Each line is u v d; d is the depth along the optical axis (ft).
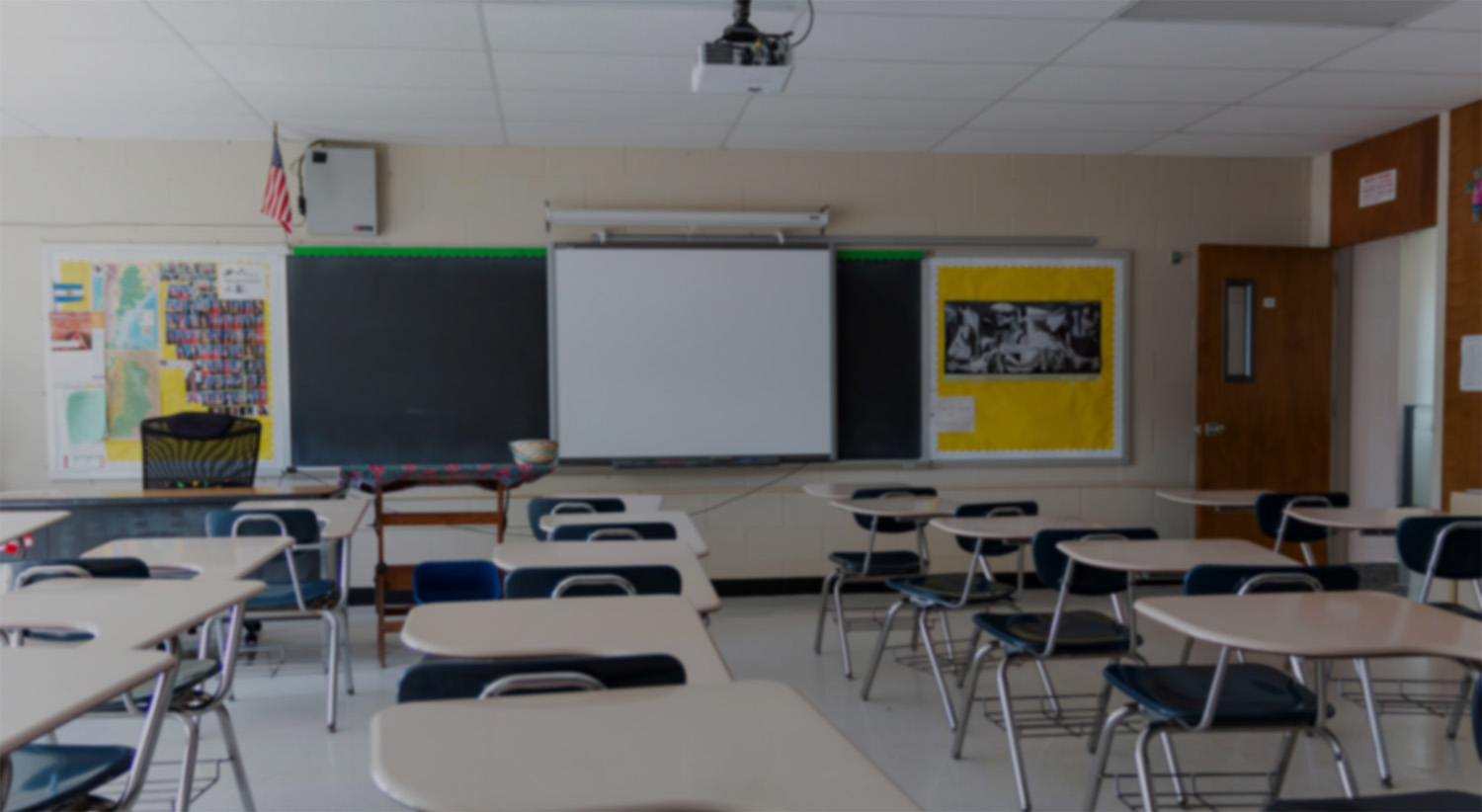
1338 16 13.03
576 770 3.95
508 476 14.76
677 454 19.22
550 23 12.92
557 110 16.70
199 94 15.62
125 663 5.42
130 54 13.87
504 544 10.37
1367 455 20.66
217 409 18.25
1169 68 14.99
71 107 16.17
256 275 18.29
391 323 18.61
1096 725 10.78
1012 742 9.70
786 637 16.30
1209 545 9.96
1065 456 20.22
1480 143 16.69
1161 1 12.50
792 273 19.40
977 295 19.94
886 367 19.81
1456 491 16.44
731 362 19.33
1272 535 14.53
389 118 17.03
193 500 14.87
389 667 14.69
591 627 6.80
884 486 15.89
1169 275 20.42
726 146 19.16
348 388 18.53
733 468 19.52
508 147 18.84
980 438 20.01
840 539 19.71
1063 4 12.53
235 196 18.20
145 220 18.02
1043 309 20.08
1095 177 20.18
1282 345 20.06
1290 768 10.51
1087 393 20.22
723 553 19.49
